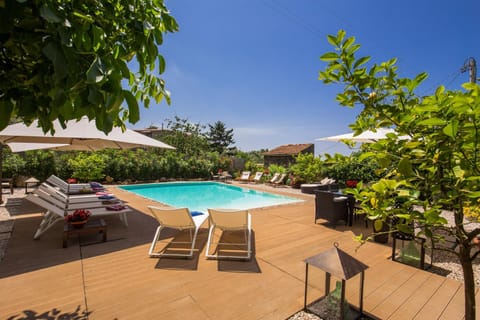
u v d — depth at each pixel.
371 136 3.93
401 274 3.55
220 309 2.68
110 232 5.27
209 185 17.45
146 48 1.33
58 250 4.23
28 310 2.60
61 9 0.89
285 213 7.32
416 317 2.59
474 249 4.32
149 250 4.31
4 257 3.90
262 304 2.78
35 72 0.94
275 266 3.74
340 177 12.41
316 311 2.64
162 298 2.86
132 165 16.19
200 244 4.64
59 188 8.27
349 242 4.86
